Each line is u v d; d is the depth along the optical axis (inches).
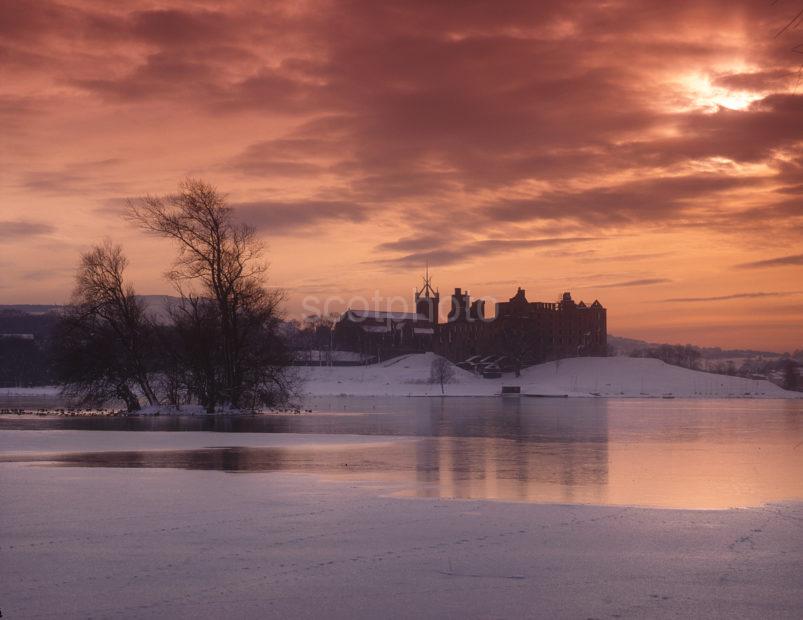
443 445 1656.0
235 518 747.4
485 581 534.0
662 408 3981.3
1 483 983.6
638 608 478.6
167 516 755.4
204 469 1163.9
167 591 508.1
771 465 1312.7
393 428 2220.7
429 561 585.6
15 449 1481.3
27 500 848.3
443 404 4456.2
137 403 2965.1
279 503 835.4
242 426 2236.7
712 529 705.6
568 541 653.3
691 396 6574.8
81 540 649.6
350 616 462.9
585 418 2891.2
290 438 1782.7
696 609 476.7
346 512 780.6
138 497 871.7
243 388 2908.5
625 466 1282.0
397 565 573.3
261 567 566.3
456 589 515.5
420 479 1079.6
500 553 610.5
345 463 1274.6
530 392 6456.7
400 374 7854.3
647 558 597.0
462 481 1067.3
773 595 504.4
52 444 1585.9
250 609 474.3
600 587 521.0
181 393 3125.0
